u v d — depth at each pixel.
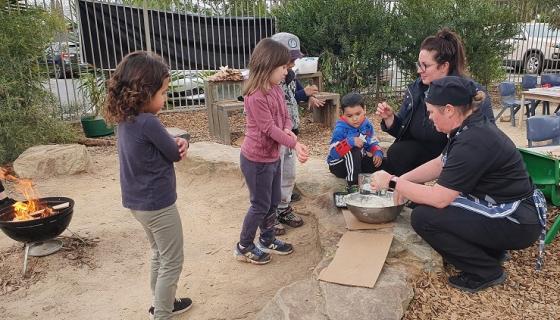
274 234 3.72
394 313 2.50
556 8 12.88
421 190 2.80
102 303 3.13
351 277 2.76
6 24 6.29
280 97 3.33
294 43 4.95
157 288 2.62
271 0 10.32
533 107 8.42
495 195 2.80
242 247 3.51
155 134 2.38
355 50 8.94
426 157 3.96
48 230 3.37
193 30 9.47
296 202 4.51
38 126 6.68
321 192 4.45
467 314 2.67
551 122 4.91
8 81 6.38
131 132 2.40
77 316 2.99
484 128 2.70
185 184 5.35
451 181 2.69
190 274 3.44
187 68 9.67
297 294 2.66
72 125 8.31
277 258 3.61
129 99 2.34
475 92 2.71
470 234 2.81
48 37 7.08
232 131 8.16
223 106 7.05
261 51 3.07
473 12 9.80
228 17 9.66
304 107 8.98
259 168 3.21
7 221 3.30
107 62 8.79
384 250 3.01
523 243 2.89
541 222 2.92
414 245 3.12
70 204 3.63
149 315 2.98
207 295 3.16
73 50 8.80
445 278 3.00
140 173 2.45
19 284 3.34
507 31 10.27
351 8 8.97
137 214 2.53
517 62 13.77
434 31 9.45
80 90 8.67
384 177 2.94
